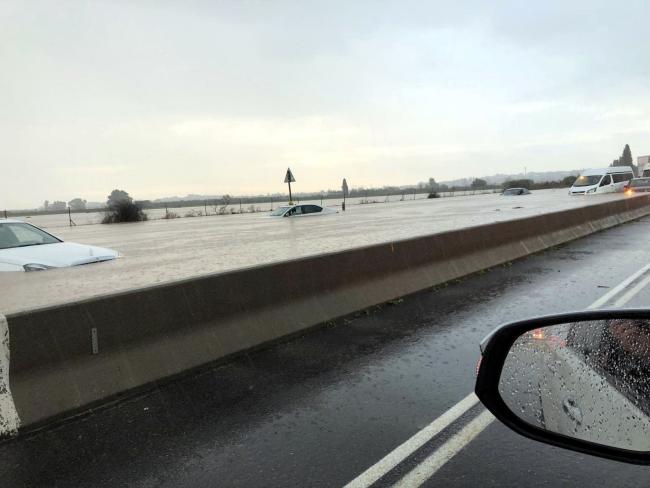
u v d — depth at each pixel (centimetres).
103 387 405
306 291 625
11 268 859
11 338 365
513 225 1173
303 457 323
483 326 618
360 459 319
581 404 188
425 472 303
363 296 703
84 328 407
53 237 1049
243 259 1319
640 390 178
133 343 439
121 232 2903
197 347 483
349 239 1770
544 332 199
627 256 1144
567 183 9875
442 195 10056
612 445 182
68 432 360
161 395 422
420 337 579
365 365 491
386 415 381
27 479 303
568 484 285
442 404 398
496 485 287
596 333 190
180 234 2519
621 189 4162
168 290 471
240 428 364
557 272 970
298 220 3288
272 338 555
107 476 305
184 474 306
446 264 906
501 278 929
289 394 423
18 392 362
